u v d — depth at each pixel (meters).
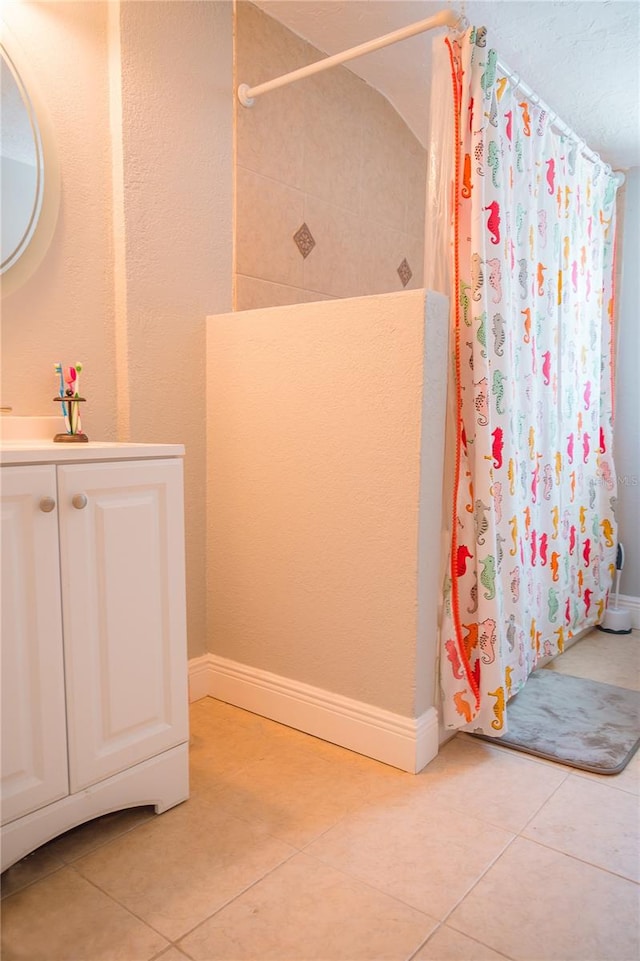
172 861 1.23
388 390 1.51
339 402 1.60
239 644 1.89
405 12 1.85
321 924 1.08
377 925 1.08
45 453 1.11
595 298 2.51
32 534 1.11
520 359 1.88
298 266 2.11
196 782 1.50
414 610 1.51
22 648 1.11
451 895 1.14
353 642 1.63
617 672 2.26
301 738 1.71
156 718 1.34
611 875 1.20
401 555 1.52
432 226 1.59
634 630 2.78
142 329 1.69
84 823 1.34
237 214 1.90
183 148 1.75
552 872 1.21
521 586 1.87
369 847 1.27
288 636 1.77
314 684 1.72
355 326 1.55
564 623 2.35
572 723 1.82
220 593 1.92
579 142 2.19
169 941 1.04
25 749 1.13
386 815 1.38
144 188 1.66
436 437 1.53
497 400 1.64
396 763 1.57
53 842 1.28
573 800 1.44
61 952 1.01
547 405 2.06
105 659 1.24
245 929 1.06
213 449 1.89
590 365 2.49
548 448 2.09
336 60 1.61
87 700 1.21
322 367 1.62
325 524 1.66
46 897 1.13
